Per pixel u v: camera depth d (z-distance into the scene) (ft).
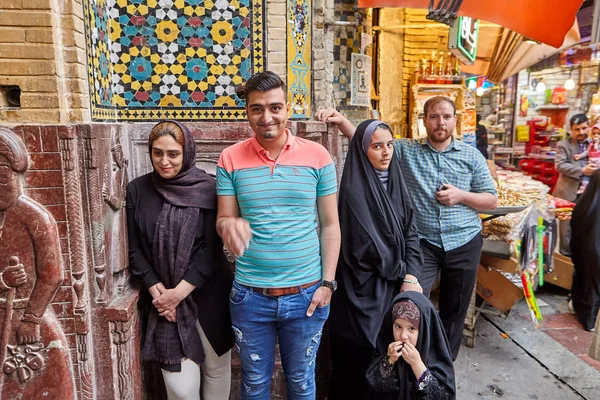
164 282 6.39
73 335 6.06
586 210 11.86
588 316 11.89
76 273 5.93
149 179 6.62
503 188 12.76
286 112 5.80
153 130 6.10
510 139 31.53
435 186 9.18
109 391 6.30
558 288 14.85
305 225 5.99
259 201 5.82
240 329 6.26
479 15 11.34
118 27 7.42
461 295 9.37
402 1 10.78
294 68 8.32
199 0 7.58
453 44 11.52
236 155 5.99
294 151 5.97
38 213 5.69
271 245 5.87
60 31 5.84
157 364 7.61
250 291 6.05
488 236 11.10
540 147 28.96
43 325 5.91
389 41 15.43
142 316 7.06
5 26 5.63
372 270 7.50
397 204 7.87
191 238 6.26
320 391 8.80
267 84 5.51
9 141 5.49
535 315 10.68
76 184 5.78
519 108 30.76
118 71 7.52
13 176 5.58
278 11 7.80
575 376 9.80
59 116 5.84
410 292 6.85
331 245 6.27
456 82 16.02
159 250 6.25
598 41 15.84
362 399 7.80
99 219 5.95
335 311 7.76
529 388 9.38
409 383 6.56
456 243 9.11
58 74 5.80
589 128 17.78
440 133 8.98
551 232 12.62
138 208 6.48
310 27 8.91
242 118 7.96
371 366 6.88
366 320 7.37
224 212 6.06
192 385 6.57
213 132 7.50
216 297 6.68
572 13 11.62
